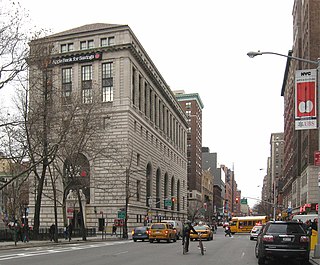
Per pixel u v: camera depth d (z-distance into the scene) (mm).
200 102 162375
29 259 19594
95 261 18594
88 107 44531
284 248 16938
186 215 122062
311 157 61281
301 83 20688
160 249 27422
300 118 20547
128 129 67375
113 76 70125
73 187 47812
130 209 66312
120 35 70938
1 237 38625
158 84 89125
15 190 53250
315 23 63188
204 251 25562
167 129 102000
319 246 19672
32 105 41719
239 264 17875
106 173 65562
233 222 79375
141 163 75062
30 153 37219
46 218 67688
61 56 72312
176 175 109438
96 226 65438
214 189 199125
